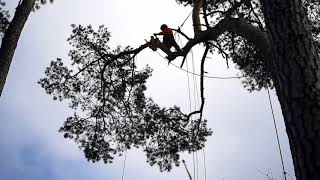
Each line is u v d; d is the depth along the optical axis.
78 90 11.65
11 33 8.51
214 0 9.86
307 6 9.75
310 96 3.28
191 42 7.80
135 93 11.50
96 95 11.59
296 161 3.23
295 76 3.39
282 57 3.51
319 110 3.22
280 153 5.64
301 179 3.15
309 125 3.20
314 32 9.53
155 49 8.71
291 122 3.33
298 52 3.44
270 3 3.71
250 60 10.08
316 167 3.06
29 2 9.08
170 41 8.49
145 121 11.54
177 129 11.38
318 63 3.45
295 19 3.55
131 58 9.81
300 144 3.21
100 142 11.84
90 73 11.38
